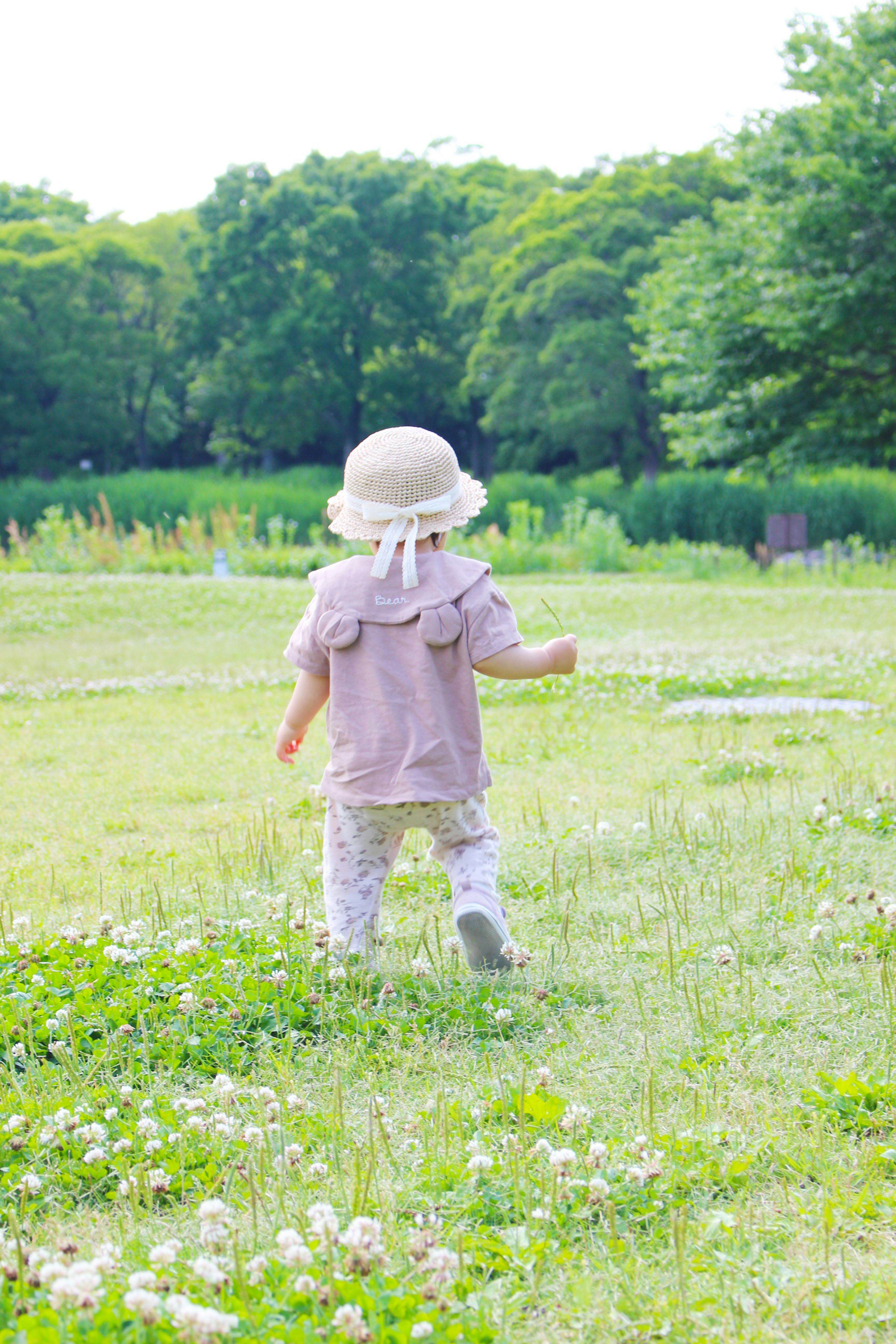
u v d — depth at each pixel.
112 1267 1.50
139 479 41.50
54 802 4.96
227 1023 2.50
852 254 21.97
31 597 15.85
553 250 46.06
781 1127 2.02
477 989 2.67
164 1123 2.09
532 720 6.86
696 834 3.96
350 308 52.53
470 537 27.80
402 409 57.72
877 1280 1.58
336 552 23.80
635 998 2.64
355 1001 2.59
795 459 24.22
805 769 5.14
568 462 57.66
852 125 21.27
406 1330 1.42
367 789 2.75
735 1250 1.66
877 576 21.61
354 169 54.09
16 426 57.47
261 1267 1.55
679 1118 2.06
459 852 2.88
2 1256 1.61
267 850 3.85
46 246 60.50
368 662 2.78
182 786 5.23
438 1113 2.02
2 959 2.87
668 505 32.84
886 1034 2.38
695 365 24.34
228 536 25.28
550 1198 1.79
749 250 23.39
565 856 3.83
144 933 3.16
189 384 61.00
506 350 49.28
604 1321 1.52
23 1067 2.38
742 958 2.82
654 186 46.69
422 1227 1.72
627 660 9.48
